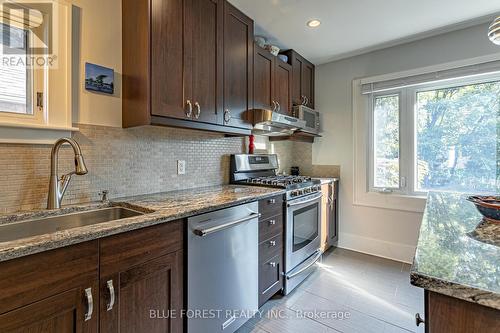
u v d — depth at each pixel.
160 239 1.19
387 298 2.05
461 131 2.47
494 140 2.32
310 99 3.20
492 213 1.00
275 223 1.99
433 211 1.24
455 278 0.54
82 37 1.46
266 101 2.38
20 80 1.25
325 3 1.99
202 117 1.74
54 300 0.86
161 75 1.51
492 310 0.50
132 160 1.71
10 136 1.21
